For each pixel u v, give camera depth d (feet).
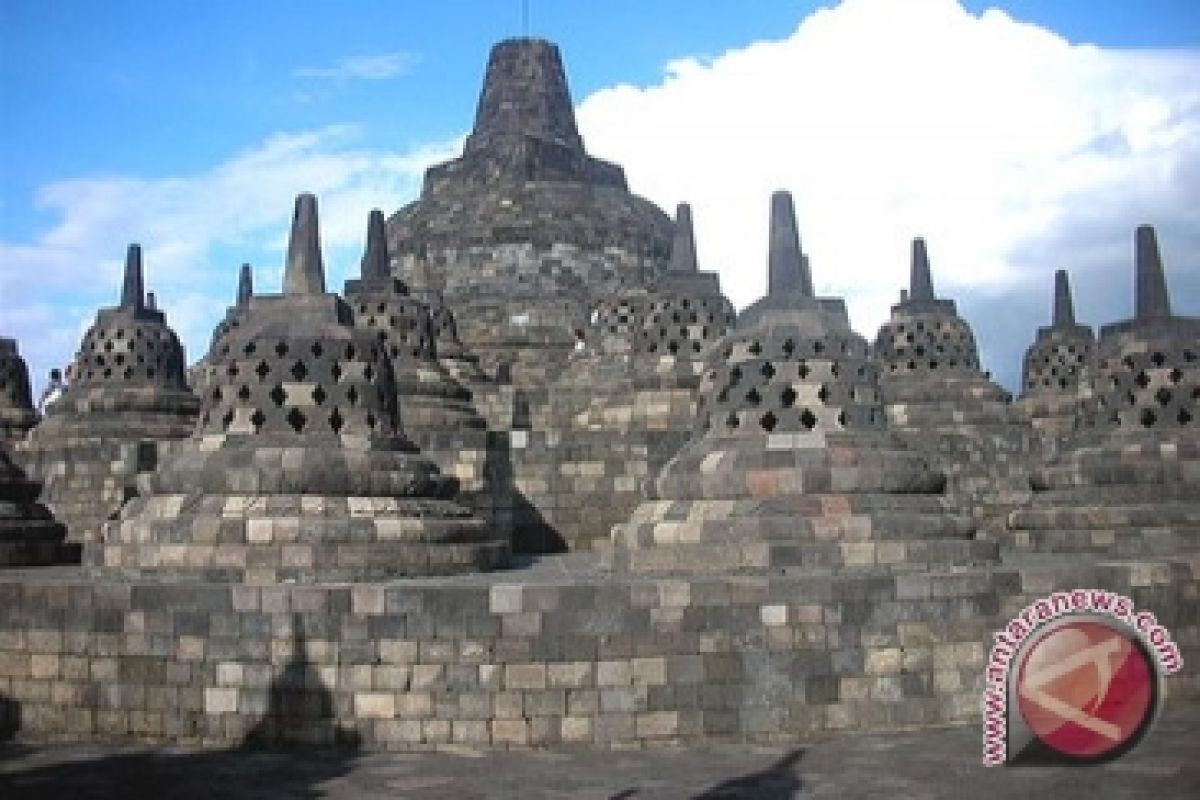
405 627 56.08
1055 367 161.68
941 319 142.51
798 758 52.24
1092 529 82.02
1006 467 128.16
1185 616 63.31
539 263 164.35
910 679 57.57
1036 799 44.21
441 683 55.67
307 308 70.03
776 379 69.05
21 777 50.96
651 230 174.50
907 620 57.93
